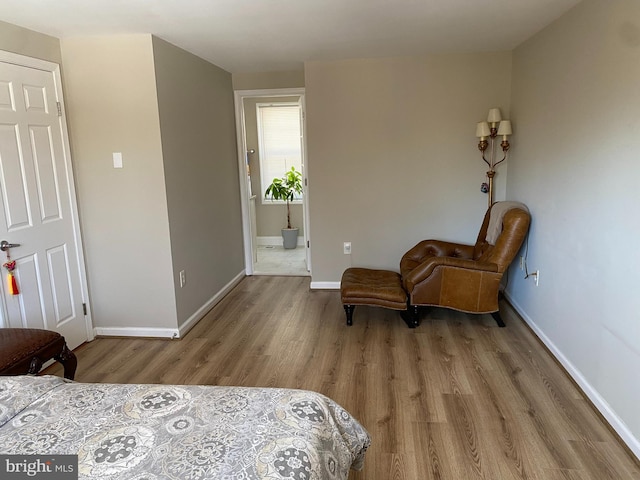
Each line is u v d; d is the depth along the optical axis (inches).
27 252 117.5
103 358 129.6
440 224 177.9
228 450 50.5
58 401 61.9
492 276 139.8
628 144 84.2
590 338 100.3
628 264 84.3
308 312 163.9
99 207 137.0
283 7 105.2
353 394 107.3
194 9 105.1
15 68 113.2
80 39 128.3
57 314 128.6
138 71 128.2
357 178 178.4
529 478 78.4
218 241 178.9
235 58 162.7
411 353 128.4
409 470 81.2
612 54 90.2
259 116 269.1
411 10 110.7
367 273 164.4
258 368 121.9
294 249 271.4
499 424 94.0
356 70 170.6
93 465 48.6
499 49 161.0
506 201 157.9
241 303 175.9
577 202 107.0
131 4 100.7
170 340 141.7
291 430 54.6
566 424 93.4
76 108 132.2
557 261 119.8
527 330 142.9
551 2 106.9
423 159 174.1
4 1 96.6
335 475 55.1
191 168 152.9
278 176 275.7
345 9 108.0
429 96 169.6
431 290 143.4
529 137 144.1
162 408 59.6
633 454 82.7
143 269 139.5
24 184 116.3
